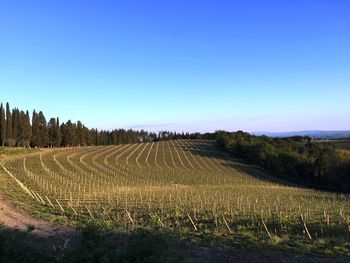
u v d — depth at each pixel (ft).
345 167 288.71
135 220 87.30
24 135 462.60
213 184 244.01
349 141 440.86
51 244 61.36
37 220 87.04
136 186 199.62
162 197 138.51
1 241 42.57
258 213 98.89
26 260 43.24
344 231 76.13
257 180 283.18
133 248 34.91
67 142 551.18
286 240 67.41
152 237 35.32
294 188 237.25
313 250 61.11
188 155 434.71
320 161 307.37
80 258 36.24
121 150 472.85
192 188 190.08
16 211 99.45
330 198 166.20
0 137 426.10
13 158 311.27
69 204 112.68
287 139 479.41
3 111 428.15
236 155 436.76
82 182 203.62
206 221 85.92
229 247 62.49
